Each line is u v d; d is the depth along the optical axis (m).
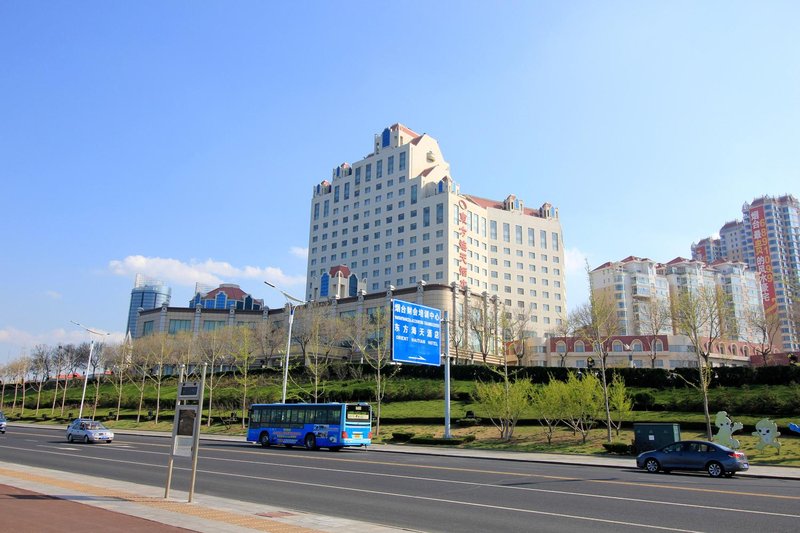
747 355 101.38
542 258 138.00
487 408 41.09
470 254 125.06
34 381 106.62
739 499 15.52
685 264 156.25
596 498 15.70
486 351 82.06
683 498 15.70
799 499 15.56
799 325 88.50
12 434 47.28
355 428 35.81
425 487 17.91
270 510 13.24
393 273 125.69
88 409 79.31
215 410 64.44
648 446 30.64
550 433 37.53
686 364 91.56
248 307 131.38
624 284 139.62
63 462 24.69
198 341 89.31
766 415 39.56
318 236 144.75
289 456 29.52
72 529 10.27
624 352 93.69
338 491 16.94
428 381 62.22
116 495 14.80
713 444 22.34
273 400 62.66
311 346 79.88
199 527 10.81
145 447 35.47
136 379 90.69
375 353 83.06
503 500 15.33
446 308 90.19
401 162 131.88
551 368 59.78
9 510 11.91
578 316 81.25
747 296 167.75
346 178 143.12
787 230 187.12
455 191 126.75
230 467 23.64
